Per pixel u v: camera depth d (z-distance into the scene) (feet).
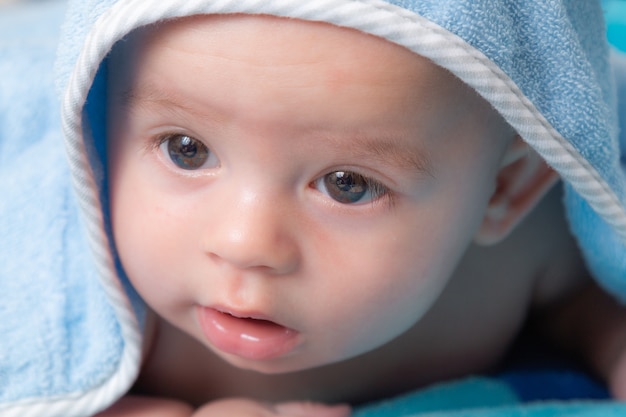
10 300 1.53
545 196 1.67
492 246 1.64
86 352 1.52
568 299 1.79
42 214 1.58
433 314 1.63
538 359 1.80
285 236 1.34
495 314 1.69
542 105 1.38
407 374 1.67
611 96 1.50
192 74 1.29
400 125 1.31
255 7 1.26
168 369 1.61
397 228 1.38
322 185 1.35
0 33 1.88
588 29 1.45
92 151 1.44
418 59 1.29
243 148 1.31
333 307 1.39
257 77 1.27
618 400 1.69
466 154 1.38
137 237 1.40
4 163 1.65
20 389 1.50
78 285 1.54
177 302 1.42
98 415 1.53
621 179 1.49
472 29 1.29
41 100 1.68
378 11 1.26
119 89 1.37
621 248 1.56
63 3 2.08
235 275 1.36
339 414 1.56
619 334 1.73
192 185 1.37
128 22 1.30
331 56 1.27
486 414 1.54
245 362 1.45
